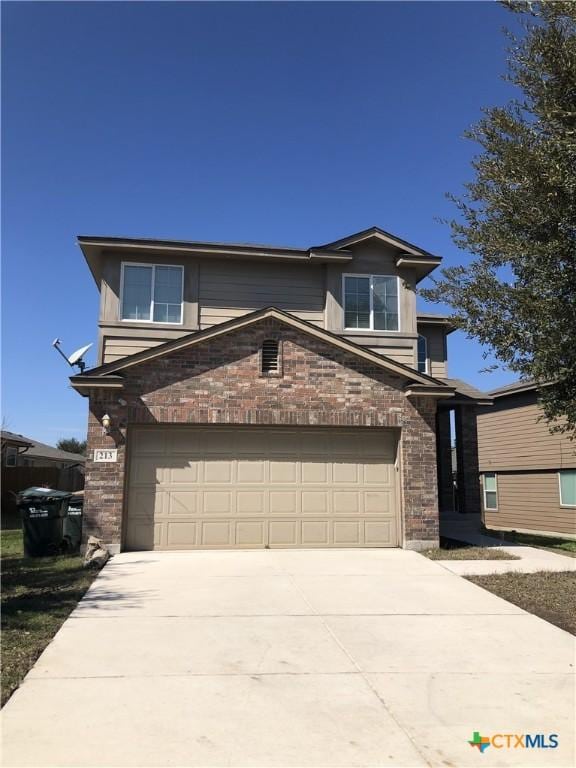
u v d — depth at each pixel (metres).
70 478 31.94
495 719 4.69
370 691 5.18
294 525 11.95
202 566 10.12
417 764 4.04
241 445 11.99
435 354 18.08
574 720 4.69
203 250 14.19
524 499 22.44
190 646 6.22
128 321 13.94
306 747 4.22
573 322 7.38
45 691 5.07
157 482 11.64
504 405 23.83
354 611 7.59
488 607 7.86
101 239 13.80
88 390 11.48
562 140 7.02
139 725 4.50
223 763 3.99
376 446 12.46
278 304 14.73
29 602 7.81
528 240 7.82
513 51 7.99
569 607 7.88
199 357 11.84
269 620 7.16
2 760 3.99
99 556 10.28
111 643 6.28
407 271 15.19
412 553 11.63
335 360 12.30
